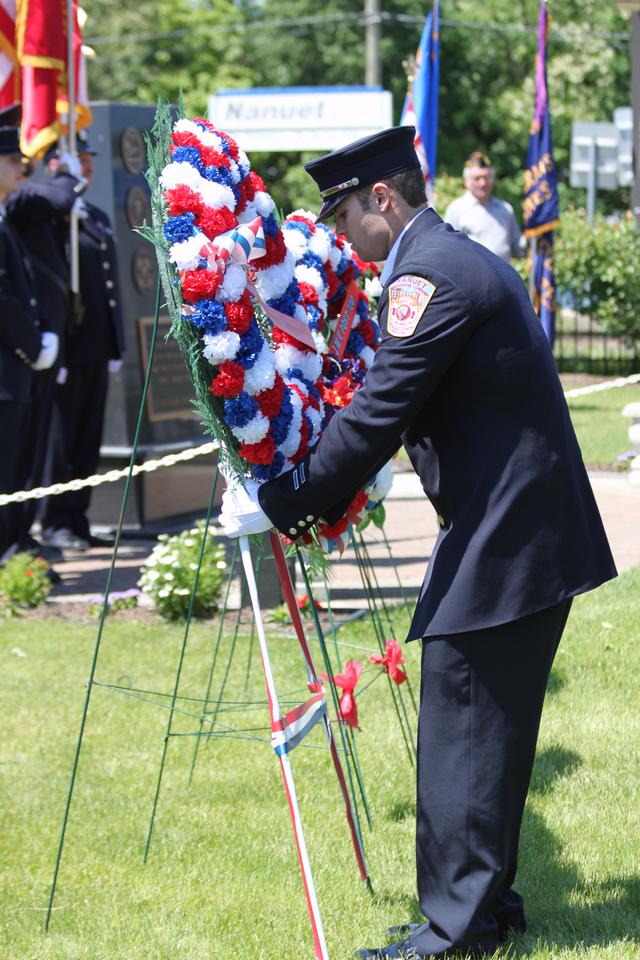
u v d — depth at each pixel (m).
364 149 3.22
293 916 3.62
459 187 19.22
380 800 4.41
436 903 3.20
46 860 4.06
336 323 4.36
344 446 3.09
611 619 6.15
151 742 5.07
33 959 3.41
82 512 8.83
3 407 7.50
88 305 8.42
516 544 3.07
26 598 7.17
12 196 7.90
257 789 4.58
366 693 5.48
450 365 3.08
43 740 5.09
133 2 38.19
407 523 8.94
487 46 33.47
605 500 9.27
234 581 7.27
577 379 17.56
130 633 6.58
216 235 3.16
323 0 35.88
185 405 9.48
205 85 36.31
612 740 4.77
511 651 3.11
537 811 4.20
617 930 3.41
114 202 8.80
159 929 3.57
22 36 7.93
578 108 32.62
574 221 18.19
